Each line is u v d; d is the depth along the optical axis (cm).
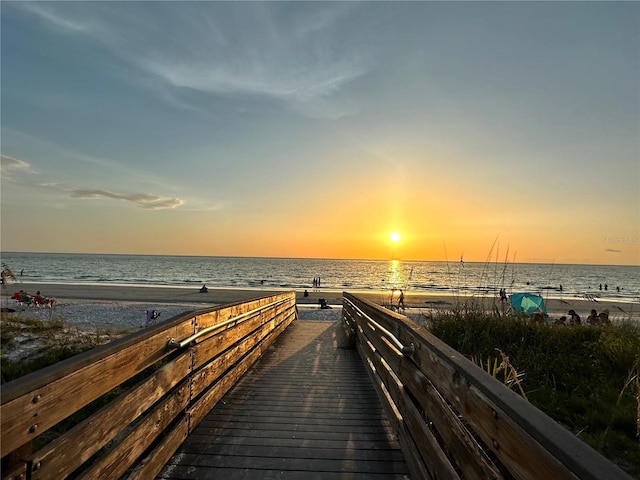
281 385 502
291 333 1052
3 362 557
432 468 217
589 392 425
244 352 573
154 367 553
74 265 9088
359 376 554
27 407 139
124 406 216
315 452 305
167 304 2350
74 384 170
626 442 326
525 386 441
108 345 205
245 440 324
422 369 250
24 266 8144
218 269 9006
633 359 466
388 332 369
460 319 638
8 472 131
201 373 367
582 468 87
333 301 2800
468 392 166
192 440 322
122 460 214
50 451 151
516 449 121
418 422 253
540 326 606
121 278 5809
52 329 848
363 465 285
